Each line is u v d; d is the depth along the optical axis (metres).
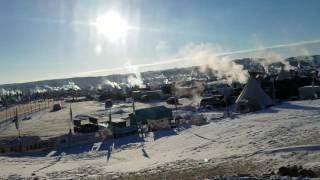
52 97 178.25
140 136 42.91
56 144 41.84
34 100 165.25
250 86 54.72
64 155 36.66
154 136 41.62
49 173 27.17
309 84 66.19
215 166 21.17
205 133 35.78
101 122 63.19
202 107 70.50
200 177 18.20
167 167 23.61
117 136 44.97
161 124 47.62
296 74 83.69
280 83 66.56
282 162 19.20
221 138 31.91
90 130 53.31
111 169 26.19
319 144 21.89
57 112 97.31
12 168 30.80
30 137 45.06
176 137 37.16
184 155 27.77
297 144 23.55
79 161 32.34
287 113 39.09
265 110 44.72
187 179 18.12
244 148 26.08
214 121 46.09
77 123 62.03
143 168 24.73
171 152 30.34
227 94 73.69
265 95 53.94
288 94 63.56
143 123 52.72
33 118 86.50
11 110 121.88
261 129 31.91
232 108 63.34
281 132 29.12
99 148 38.59
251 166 19.53
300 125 30.77
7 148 41.59
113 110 88.38
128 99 114.25
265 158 21.08
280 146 24.02
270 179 13.14
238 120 39.12
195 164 23.02
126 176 21.95
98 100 130.75
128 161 29.55
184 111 67.12
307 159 19.03
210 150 27.98
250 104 53.09
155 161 27.11
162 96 109.50
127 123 57.47
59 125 68.00
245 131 32.53
